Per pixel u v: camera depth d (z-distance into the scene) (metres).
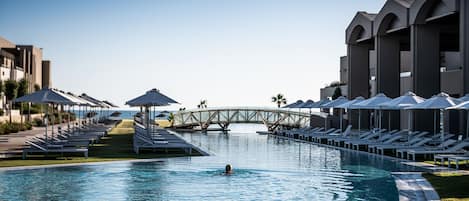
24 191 13.34
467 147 21.81
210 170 17.59
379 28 35.50
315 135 33.59
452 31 30.83
